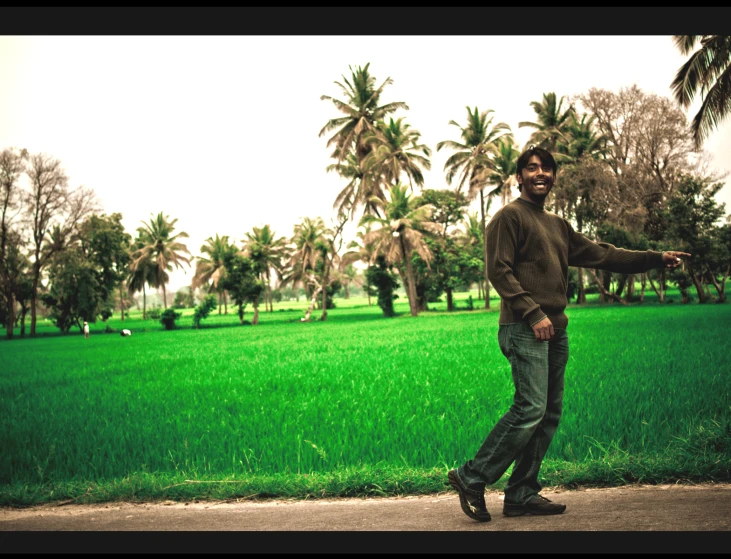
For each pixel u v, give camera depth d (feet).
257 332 106.42
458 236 177.88
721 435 12.80
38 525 10.32
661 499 9.71
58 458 15.24
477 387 23.06
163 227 229.66
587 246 10.63
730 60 52.47
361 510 10.32
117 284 181.06
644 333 43.09
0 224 138.21
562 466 12.17
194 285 185.26
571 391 20.07
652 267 10.41
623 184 121.60
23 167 137.28
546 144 148.56
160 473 13.92
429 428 15.98
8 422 20.86
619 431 14.57
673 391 19.02
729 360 26.40
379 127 152.25
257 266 186.60
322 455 13.71
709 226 111.96
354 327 98.94
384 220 147.13
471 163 149.38
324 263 178.81
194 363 44.19
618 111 120.98
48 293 170.60
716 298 124.98
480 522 9.23
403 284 169.48
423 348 45.24
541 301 9.75
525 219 9.84
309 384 27.14
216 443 16.19
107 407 23.82
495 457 9.33
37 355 64.49
